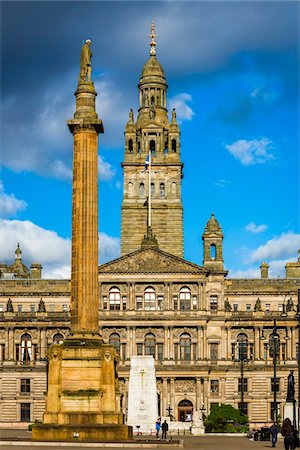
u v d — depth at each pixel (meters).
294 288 198.62
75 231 98.25
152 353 188.38
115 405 95.94
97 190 99.25
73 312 97.12
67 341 95.88
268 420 186.38
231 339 189.88
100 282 190.00
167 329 188.38
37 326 191.00
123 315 188.50
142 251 190.88
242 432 151.38
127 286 190.12
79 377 94.62
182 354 188.38
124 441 91.38
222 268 194.88
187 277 189.62
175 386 187.50
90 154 99.12
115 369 96.81
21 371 189.12
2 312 191.50
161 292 190.12
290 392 121.25
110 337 189.12
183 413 186.38
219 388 187.62
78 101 100.62
